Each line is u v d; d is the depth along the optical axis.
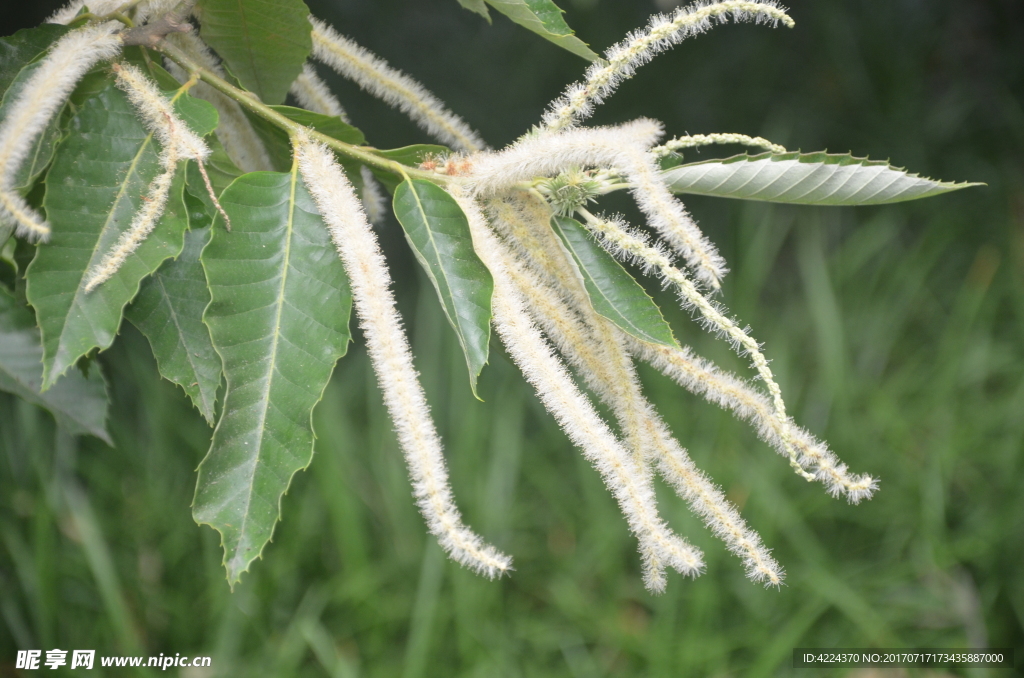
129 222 0.91
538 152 0.92
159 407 2.07
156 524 1.97
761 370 0.91
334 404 2.08
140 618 1.87
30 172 0.92
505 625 1.92
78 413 0.95
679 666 1.79
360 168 0.98
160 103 0.92
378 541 2.08
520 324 0.92
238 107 1.00
